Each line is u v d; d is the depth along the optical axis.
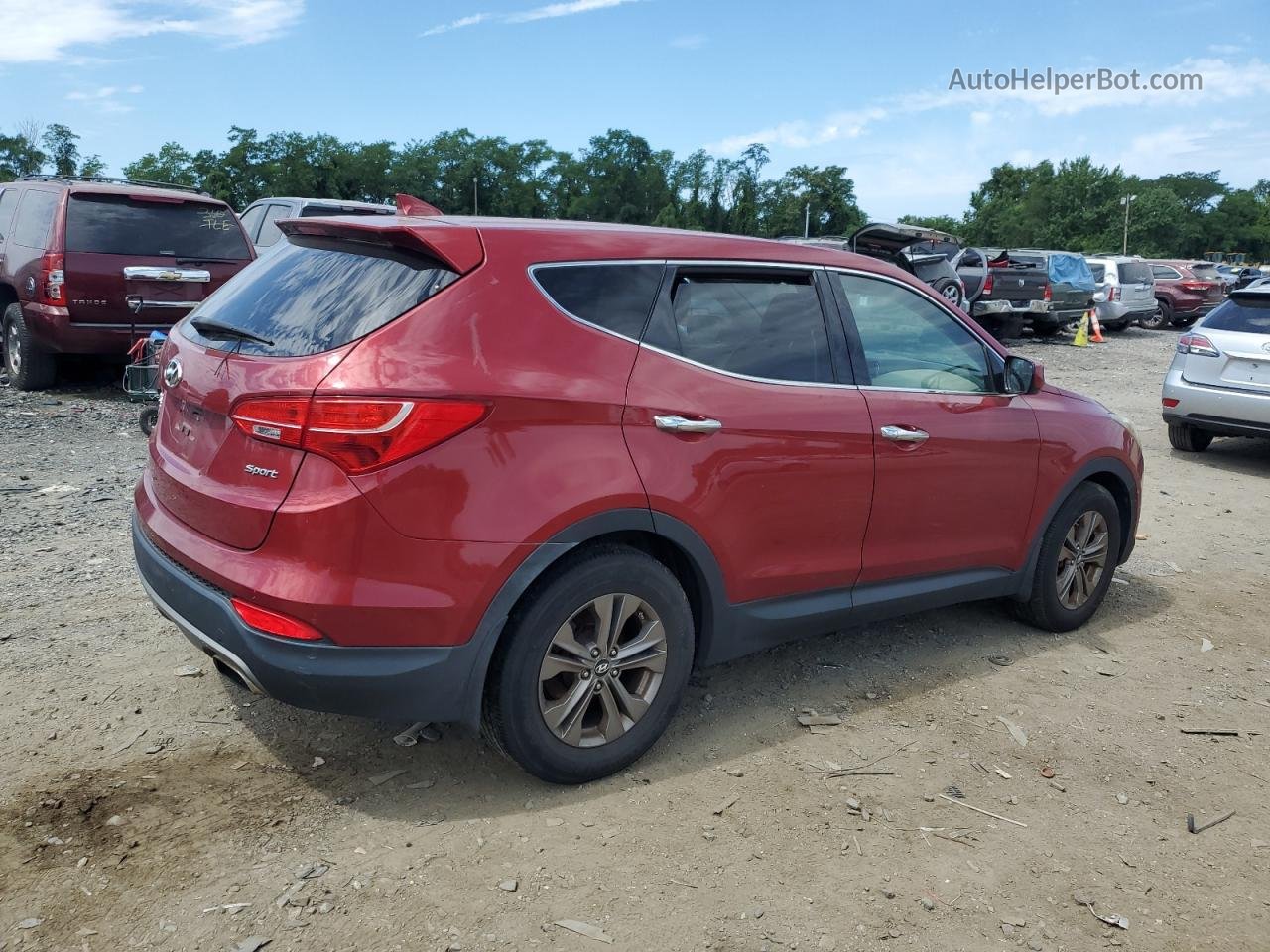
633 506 3.17
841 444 3.75
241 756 3.39
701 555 3.40
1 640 4.16
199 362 3.18
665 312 3.38
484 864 2.88
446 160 106.94
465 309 2.95
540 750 3.16
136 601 4.66
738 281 3.64
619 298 3.28
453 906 2.70
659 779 3.40
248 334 3.08
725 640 3.62
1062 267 22.84
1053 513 4.72
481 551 2.89
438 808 3.15
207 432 3.09
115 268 9.25
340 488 2.76
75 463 7.15
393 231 3.01
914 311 4.23
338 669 2.82
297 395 2.78
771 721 3.88
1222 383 9.37
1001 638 4.89
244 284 3.42
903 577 4.17
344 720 3.67
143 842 2.90
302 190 92.19
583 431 3.08
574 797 3.25
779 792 3.36
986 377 4.48
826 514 3.77
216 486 3.00
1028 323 22.77
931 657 4.60
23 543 5.34
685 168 108.81
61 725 3.51
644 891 2.81
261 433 2.85
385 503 2.77
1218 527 7.31
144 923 2.57
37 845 2.86
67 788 3.14
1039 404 4.66
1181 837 3.27
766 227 104.62
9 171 89.81
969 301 20.19
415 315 2.89
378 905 2.69
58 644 4.15
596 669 3.24
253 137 91.94
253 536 2.88
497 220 3.30
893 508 4.00
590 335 3.17
